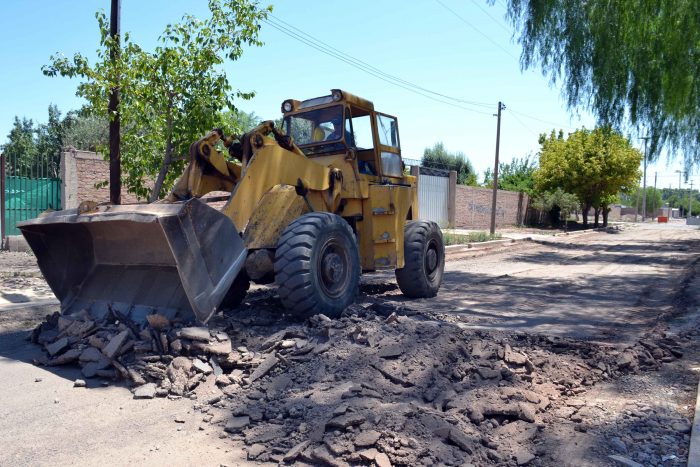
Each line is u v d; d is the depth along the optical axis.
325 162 7.14
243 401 4.07
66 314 5.89
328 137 7.28
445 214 27.20
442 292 9.35
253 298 7.57
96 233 5.76
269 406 3.92
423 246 8.31
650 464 3.26
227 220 5.09
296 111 7.56
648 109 15.02
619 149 33.94
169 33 9.00
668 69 14.24
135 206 5.18
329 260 5.87
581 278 11.64
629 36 13.96
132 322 5.14
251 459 3.27
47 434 3.58
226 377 4.40
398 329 5.06
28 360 5.10
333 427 3.46
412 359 4.50
